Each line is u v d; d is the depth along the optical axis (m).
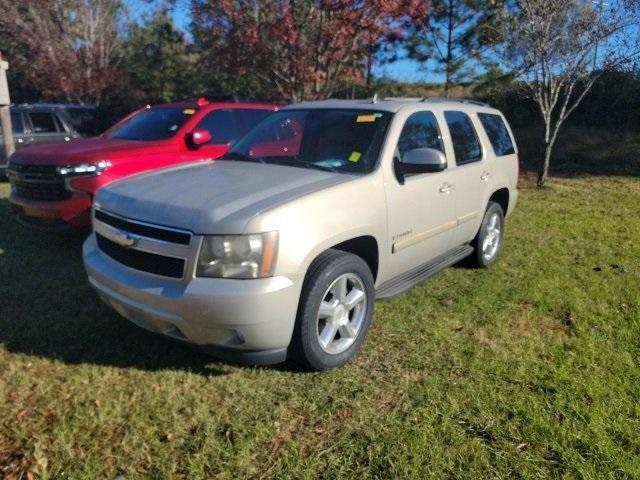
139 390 3.36
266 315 3.11
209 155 7.14
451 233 5.02
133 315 3.44
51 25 17.19
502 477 2.71
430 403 3.29
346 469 2.74
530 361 3.82
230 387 3.43
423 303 4.84
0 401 3.21
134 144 6.72
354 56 11.43
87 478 2.64
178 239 3.18
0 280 5.16
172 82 20.95
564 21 10.48
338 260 3.51
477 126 5.60
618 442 2.97
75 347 3.87
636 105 16.39
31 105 11.84
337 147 4.27
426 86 16.70
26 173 6.08
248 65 11.19
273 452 2.86
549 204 9.77
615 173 13.50
